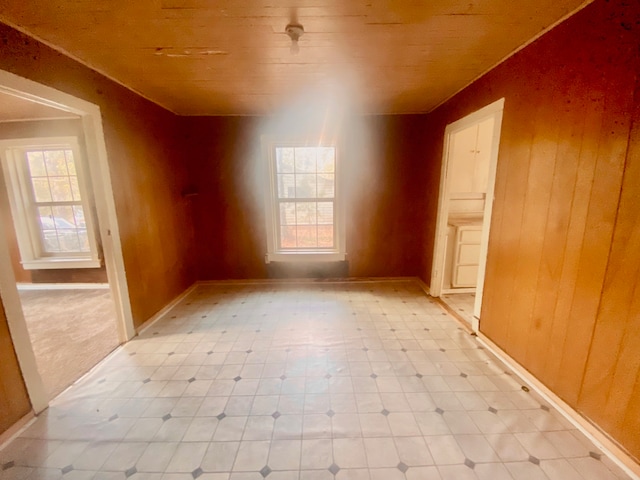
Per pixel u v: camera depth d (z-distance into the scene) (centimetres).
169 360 218
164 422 161
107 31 159
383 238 376
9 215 364
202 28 157
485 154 340
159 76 223
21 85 157
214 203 363
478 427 155
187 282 354
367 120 346
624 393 130
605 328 137
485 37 171
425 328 261
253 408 171
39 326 273
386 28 160
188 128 346
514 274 198
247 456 140
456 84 250
